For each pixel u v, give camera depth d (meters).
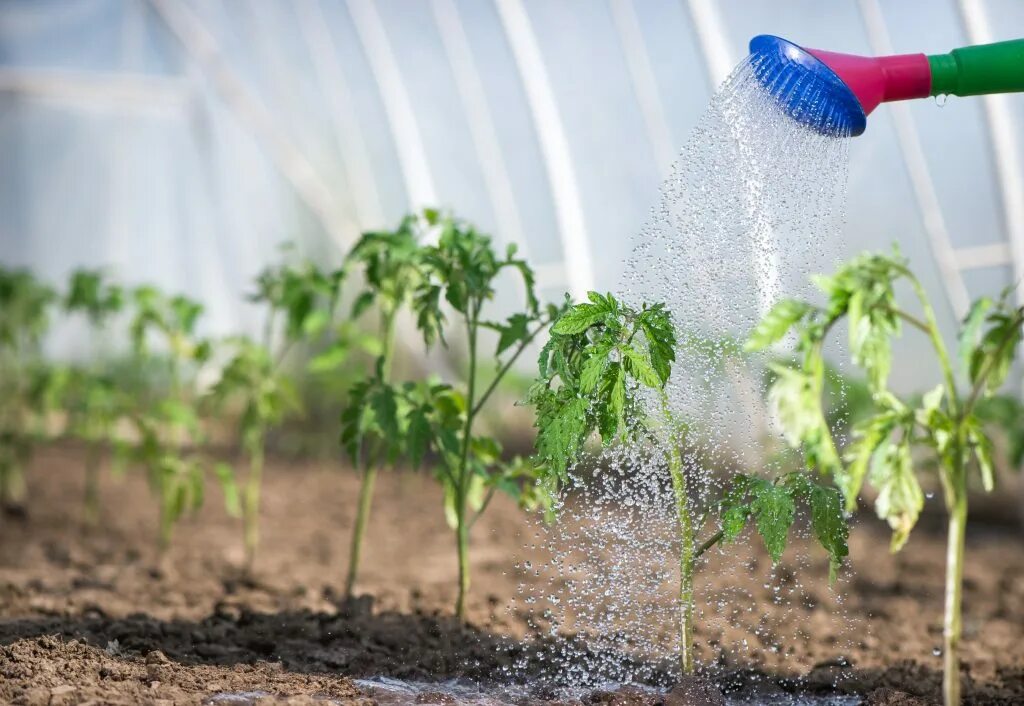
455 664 7.54
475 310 7.73
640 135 16.94
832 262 6.80
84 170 27.09
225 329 26.77
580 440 6.38
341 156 22.50
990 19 12.79
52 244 27.41
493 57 18.41
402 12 19.34
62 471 18.41
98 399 12.53
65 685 6.32
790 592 10.57
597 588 7.37
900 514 5.62
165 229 27.28
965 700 7.05
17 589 9.87
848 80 6.03
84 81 26.00
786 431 5.61
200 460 11.35
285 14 21.75
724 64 15.36
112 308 12.83
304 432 21.77
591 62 17.08
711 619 9.07
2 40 25.98
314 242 23.89
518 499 7.86
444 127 19.94
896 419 5.56
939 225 14.47
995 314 5.84
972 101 13.49
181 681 6.62
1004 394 13.82
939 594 11.00
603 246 18.09
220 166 25.78
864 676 7.59
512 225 19.52
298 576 11.09
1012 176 13.53
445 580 10.91
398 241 8.02
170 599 9.77
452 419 7.86
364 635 8.23
